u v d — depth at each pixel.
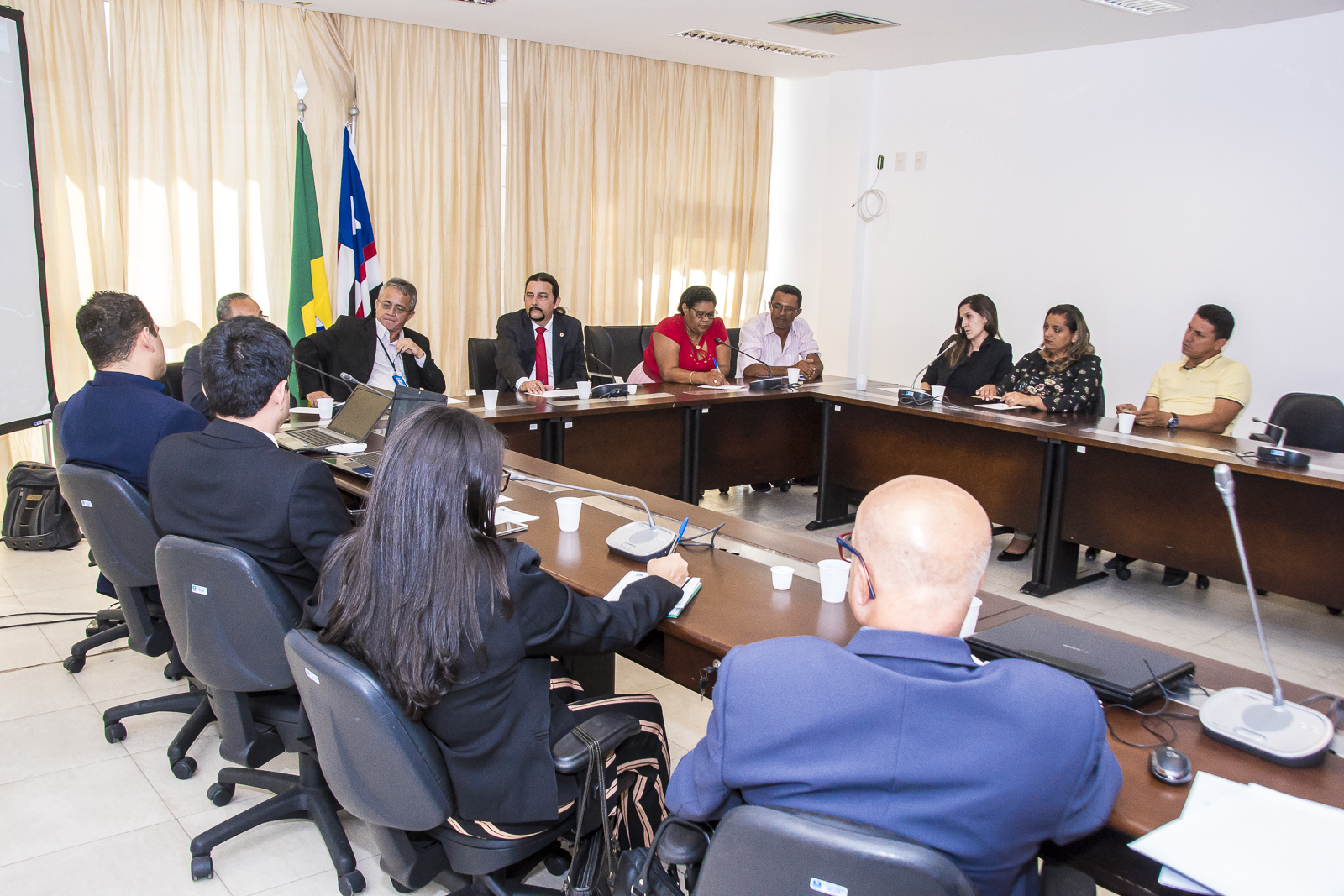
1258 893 0.91
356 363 3.81
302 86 4.66
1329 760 1.20
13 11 3.43
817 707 0.94
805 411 4.84
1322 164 4.14
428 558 1.21
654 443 4.27
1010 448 3.81
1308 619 3.51
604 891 1.49
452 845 1.39
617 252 5.95
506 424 3.73
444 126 5.14
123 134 4.26
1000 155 5.37
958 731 0.91
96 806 2.07
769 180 6.63
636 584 1.61
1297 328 4.29
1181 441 3.37
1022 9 4.20
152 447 2.12
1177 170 4.63
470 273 5.43
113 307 2.17
